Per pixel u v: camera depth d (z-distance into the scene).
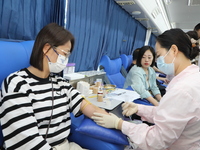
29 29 1.22
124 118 1.41
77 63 1.97
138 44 4.46
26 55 0.98
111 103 1.29
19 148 0.68
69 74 1.69
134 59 2.81
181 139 0.81
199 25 1.99
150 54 2.04
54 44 0.87
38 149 0.70
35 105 0.80
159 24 4.55
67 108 1.04
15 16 1.10
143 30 4.61
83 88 1.51
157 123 0.77
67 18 1.59
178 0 3.89
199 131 0.75
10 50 0.89
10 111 0.69
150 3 3.05
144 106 1.19
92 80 1.96
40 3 1.27
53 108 0.87
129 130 0.87
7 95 0.70
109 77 2.47
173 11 4.84
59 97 0.94
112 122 0.94
